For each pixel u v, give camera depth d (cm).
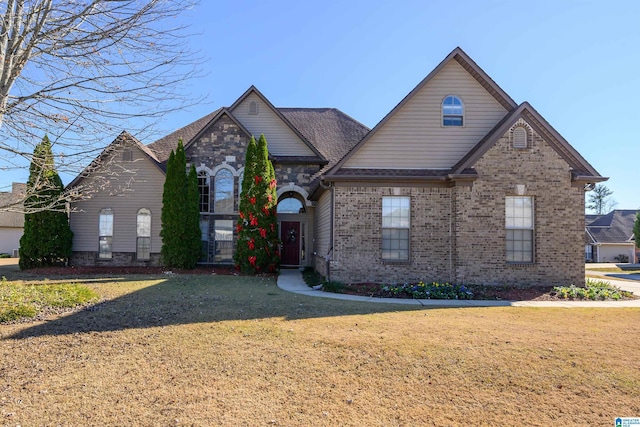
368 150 1470
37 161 821
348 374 581
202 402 499
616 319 912
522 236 1384
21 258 1925
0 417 462
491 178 1370
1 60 752
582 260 1364
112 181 2022
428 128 1478
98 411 477
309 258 2081
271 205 1842
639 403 505
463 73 1495
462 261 1358
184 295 1165
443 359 632
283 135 2105
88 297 1075
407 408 491
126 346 697
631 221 5403
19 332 779
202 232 2048
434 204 1426
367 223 1423
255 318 888
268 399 508
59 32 774
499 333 771
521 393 530
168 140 2386
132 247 2031
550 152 1377
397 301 1148
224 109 2038
